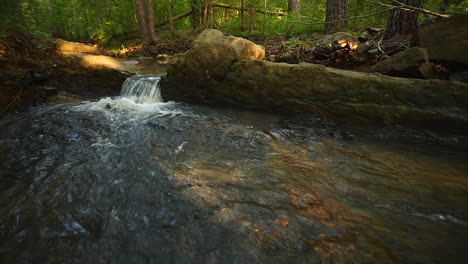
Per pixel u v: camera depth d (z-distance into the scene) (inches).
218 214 90.1
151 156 143.2
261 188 105.4
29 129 190.7
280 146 149.5
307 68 188.2
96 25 620.7
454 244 72.1
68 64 304.0
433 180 106.7
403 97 155.7
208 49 228.5
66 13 576.7
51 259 76.4
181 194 104.0
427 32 179.3
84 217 93.8
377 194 98.3
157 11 689.6
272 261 69.8
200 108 235.6
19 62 256.4
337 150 142.3
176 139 167.0
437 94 146.0
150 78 291.9
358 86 169.9
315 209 90.5
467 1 243.4
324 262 67.7
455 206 89.0
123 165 133.5
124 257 76.2
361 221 83.3
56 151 153.3
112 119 211.5
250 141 158.6
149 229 86.6
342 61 238.2
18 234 85.9
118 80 315.0
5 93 228.1
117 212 96.1
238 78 217.5
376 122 164.9
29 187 114.5
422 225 80.4
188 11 666.8
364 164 124.0
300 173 117.1
